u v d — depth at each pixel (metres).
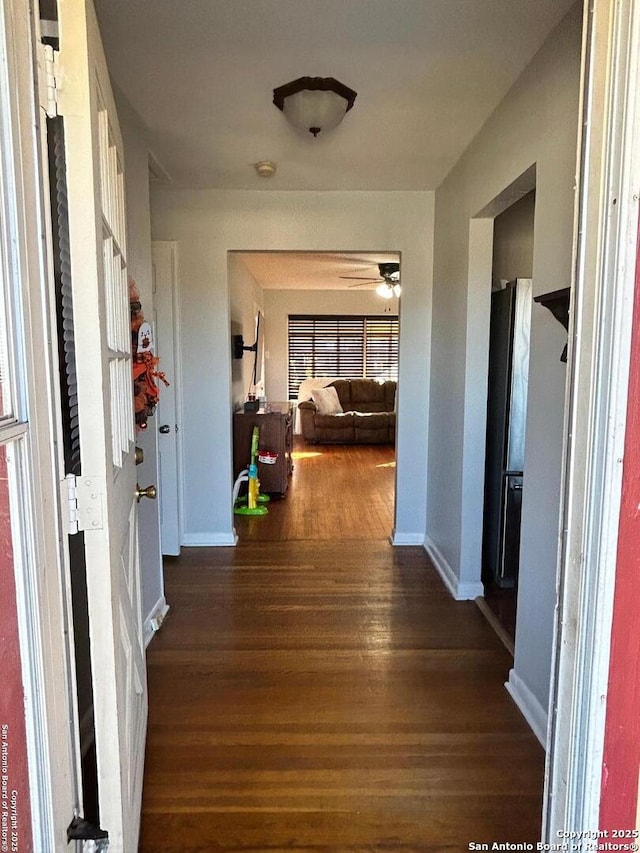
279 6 1.73
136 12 1.75
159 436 3.63
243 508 4.81
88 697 1.27
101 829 1.14
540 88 1.99
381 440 8.27
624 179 0.89
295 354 9.12
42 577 0.88
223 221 3.71
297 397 9.17
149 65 2.07
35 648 0.86
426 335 3.83
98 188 1.12
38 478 0.86
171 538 3.74
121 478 1.39
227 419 3.89
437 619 2.87
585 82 0.97
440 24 1.82
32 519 0.85
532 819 1.62
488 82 2.21
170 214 3.70
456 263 3.19
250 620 2.85
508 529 3.21
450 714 2.10
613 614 0.98
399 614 2.92
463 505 3.08
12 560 0.82
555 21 1.81
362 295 9.04
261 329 8.02
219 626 2.79
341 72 2.13
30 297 0.85
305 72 2.13
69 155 1.03
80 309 1.05
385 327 9.12
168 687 2.27
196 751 1.90
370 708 2.13
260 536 4.20
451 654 2.53
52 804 0.91
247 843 1.55
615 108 0.89
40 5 0.99
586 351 0.98
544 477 1.97
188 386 3.86
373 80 2.20
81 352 1.06
